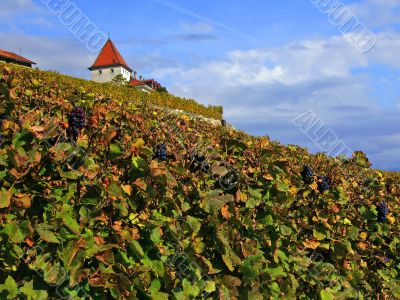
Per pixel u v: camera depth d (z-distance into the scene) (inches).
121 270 115.5
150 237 123.3
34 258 105.7
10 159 107.9
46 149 116.0
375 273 218.4
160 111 292.7
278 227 168.2
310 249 195.8
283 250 171.0
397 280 231.9
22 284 104.0
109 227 118.2
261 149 180.4
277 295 163.6
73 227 108.7
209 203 141.8
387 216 228.5
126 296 115.9
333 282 193.9
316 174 206.5
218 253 147.5
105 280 111.3
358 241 215.8
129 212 124.2
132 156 128.0
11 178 107.5
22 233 100.5
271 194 169.2
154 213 130.4
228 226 147.6
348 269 199.8
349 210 219.0
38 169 113.0
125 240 120.1
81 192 118.3
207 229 145.4
